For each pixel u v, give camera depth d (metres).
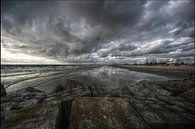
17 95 7.36
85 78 20.47
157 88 5.92
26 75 28.64
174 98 4.12
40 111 2.99
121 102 3.24
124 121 2.52
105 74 27.44
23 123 2.54
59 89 9.07
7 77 24.70
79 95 6.32
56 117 2.67
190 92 4.48
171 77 18.83
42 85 15.73
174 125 2.47
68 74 29.19
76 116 2.64
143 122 2.51
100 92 8.27
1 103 6.08
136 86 6.81
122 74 26.64
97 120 2.52
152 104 3.48
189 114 2.88
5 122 2.62
